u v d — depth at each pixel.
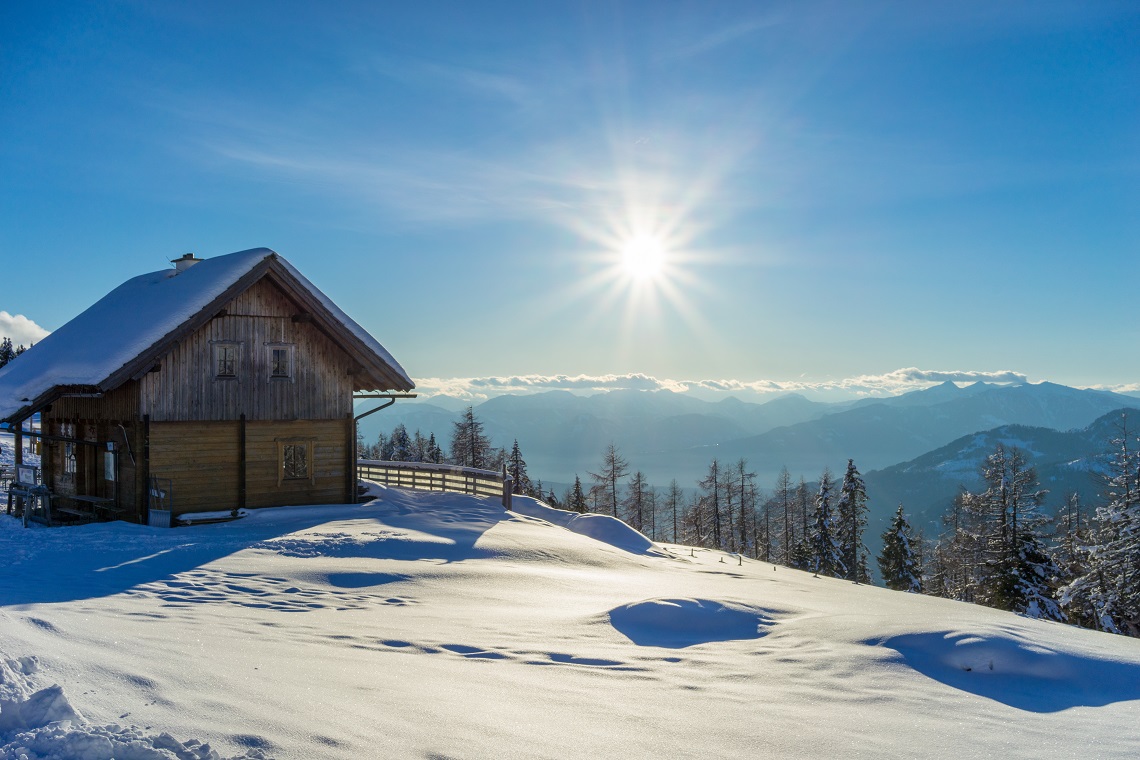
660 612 9.70
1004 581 40.72
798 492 77.62
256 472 22.78
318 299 23.23
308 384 23.97
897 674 7.24
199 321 21.02
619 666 7.61
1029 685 7.01
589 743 5.04
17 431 23.31
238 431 22.47
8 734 3.82
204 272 23.59
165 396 21.11
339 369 24.67
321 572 13.08
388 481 34.16
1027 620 10.14
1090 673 7.18
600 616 10.08
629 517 72.94
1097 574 33.44
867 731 5.70
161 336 20.20
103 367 19.84
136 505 20.77
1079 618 35.47
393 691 5.84
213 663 5.98
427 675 6.60
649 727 5.55
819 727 5.75
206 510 21.78
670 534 87.56
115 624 7.46
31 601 9.16
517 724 5.30
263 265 22.22
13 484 22.86
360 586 12.43
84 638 6.28
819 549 59.81
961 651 7.59
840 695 6.68
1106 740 5.57
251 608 9.90
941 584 69.56
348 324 23.95
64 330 26.98
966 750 5.32
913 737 5.58
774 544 80.12
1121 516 33.09
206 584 11.62
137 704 4.55
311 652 7.12
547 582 13.77
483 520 22.86
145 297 24.75
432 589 12.45
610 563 18.11
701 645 8.69
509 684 6.56
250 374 22.80
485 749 4.65
